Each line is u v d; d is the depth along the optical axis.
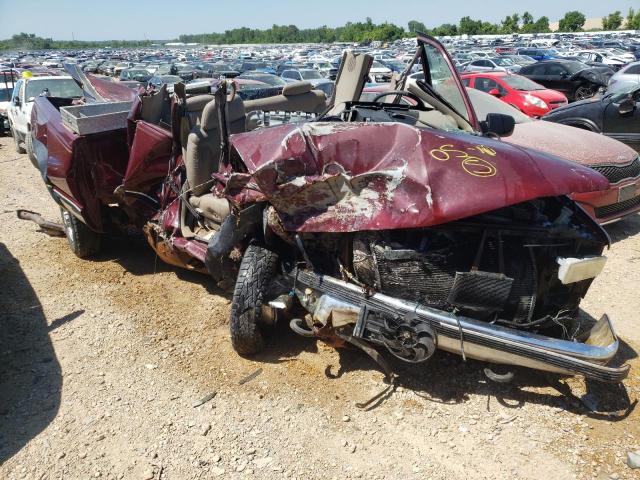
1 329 4.46
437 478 2.93
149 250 6.30
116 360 4.03
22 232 6.88
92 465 3.03
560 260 3.16
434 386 3.64
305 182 3.27
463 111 4.29
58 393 3.64
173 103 4.81
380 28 107.38
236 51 91.69
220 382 3.74
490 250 3.17
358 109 4.41
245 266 3.74
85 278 5.50
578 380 3.67
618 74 17.92
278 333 4.29
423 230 3.23
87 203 5.39
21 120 12.06
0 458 3.08
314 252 3.64
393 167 3.17
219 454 3.10
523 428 3.26
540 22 106.12
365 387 3.65
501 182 3.02
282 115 5.58
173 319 4.63
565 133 6.62
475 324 3.08
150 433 3.27
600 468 2.96
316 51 72.88
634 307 4.70
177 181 5.09
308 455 3.09
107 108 5.81
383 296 3.25
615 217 6.05
